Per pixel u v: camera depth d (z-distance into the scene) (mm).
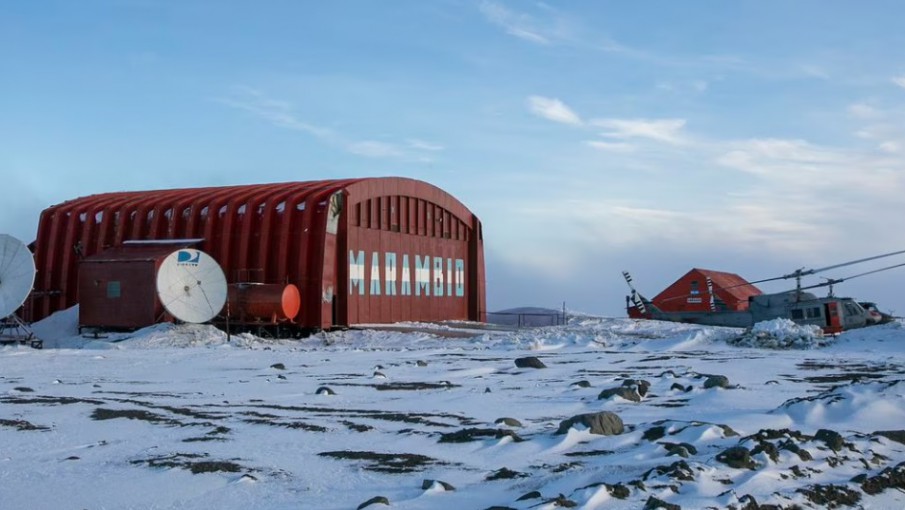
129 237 46625
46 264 47812
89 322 40469
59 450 11461
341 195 43688
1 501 8797
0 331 39625
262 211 43750
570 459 10758
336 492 9125
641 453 10758
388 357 28984
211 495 9031
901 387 15234
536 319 62062
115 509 8516
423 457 10875
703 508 8086
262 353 31094
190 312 38062
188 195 48312
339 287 43500
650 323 48156
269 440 12141
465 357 28953
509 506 8250
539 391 18125
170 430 13008
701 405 15797
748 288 54750
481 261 56219
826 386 18828
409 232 49375
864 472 10039
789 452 10352
